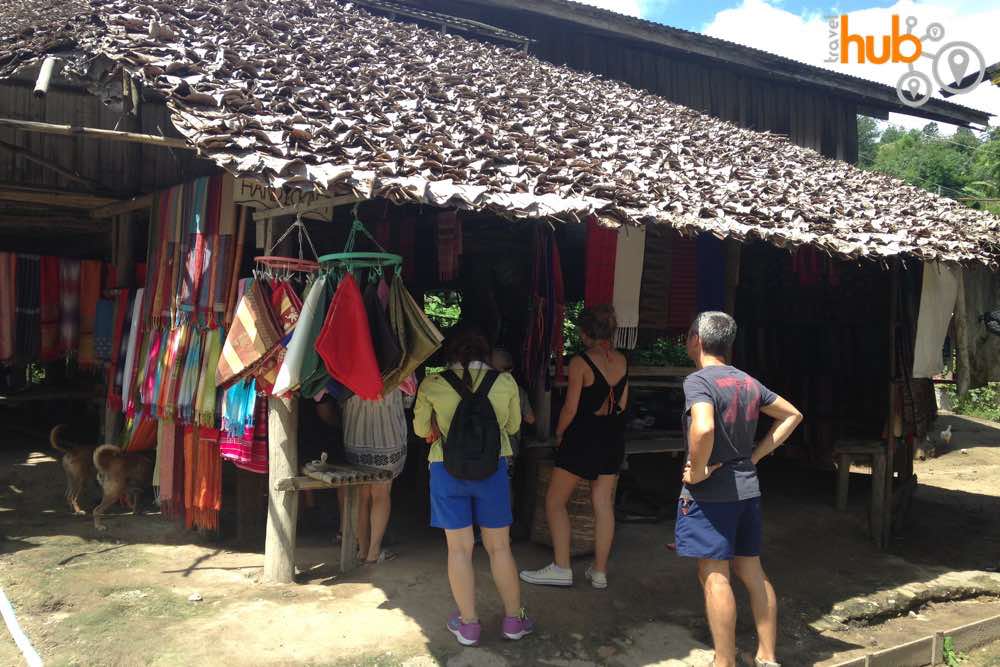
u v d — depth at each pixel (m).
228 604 4.12
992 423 14.30
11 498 6.05
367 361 3.78
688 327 6.19
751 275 8.30
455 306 9.22
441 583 4.52
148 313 5.76
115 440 6.42
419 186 3.81
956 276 6.47
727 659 3.67
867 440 7.16
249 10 7.00
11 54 4.72
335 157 4.01
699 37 11.30
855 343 7.41
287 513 4.49
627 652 4.04
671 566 5.17
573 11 10.52
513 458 5.56
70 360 8.27
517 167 4.71
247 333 4.21
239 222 4.99
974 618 5.32
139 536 5.33
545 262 5.50
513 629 3.93
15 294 7.00
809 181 7.24
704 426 3.55
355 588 4.42
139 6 5.66
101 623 3.81
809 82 12.62
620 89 9.51
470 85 6.96
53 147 6.75
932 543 6.99
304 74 5.44
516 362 6.38
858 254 5.25
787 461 8.75
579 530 5.26
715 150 7.48
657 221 4.49
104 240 8.34
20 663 3.43
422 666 3.60
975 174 28.20
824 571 5.70
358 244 6.02
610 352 4.74
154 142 4.37
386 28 8.45
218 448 5.11
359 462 4.73
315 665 3.51
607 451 4.64
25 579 4.31
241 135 3.89
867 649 4.57
